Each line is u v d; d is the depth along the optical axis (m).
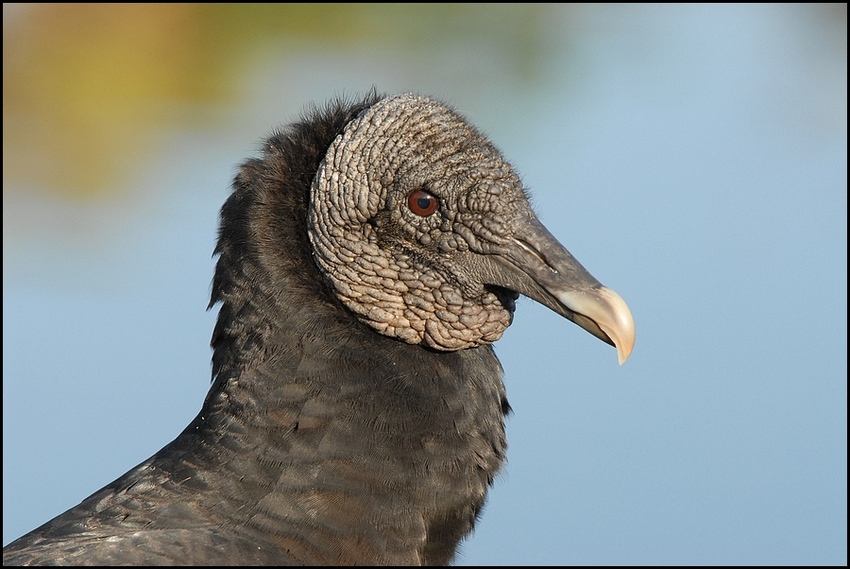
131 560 7.43
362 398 7.96
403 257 8.16
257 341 8.08
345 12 27.41
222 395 8.09
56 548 7.58
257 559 7.55
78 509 8.05
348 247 8.12
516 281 8.12
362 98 8.80
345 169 8.12
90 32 26.48
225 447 7.91
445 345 8.24
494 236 8.11
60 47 25.86
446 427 8.08
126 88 24.45
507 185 8.20
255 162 8.50
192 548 7.50
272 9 26.95
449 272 8.17
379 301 8.16
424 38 27.33
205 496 7.80
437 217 8.12
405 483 7.89
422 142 8.14
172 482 7.89
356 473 7.82
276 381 7.96
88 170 21.45
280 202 8.30
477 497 8.20
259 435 7.88
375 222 8.12
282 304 8.10
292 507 7.73
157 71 25.02
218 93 24.69
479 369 8.42
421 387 8.11
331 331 8.10
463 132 8.23
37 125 22.97
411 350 8.25
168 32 26.61
